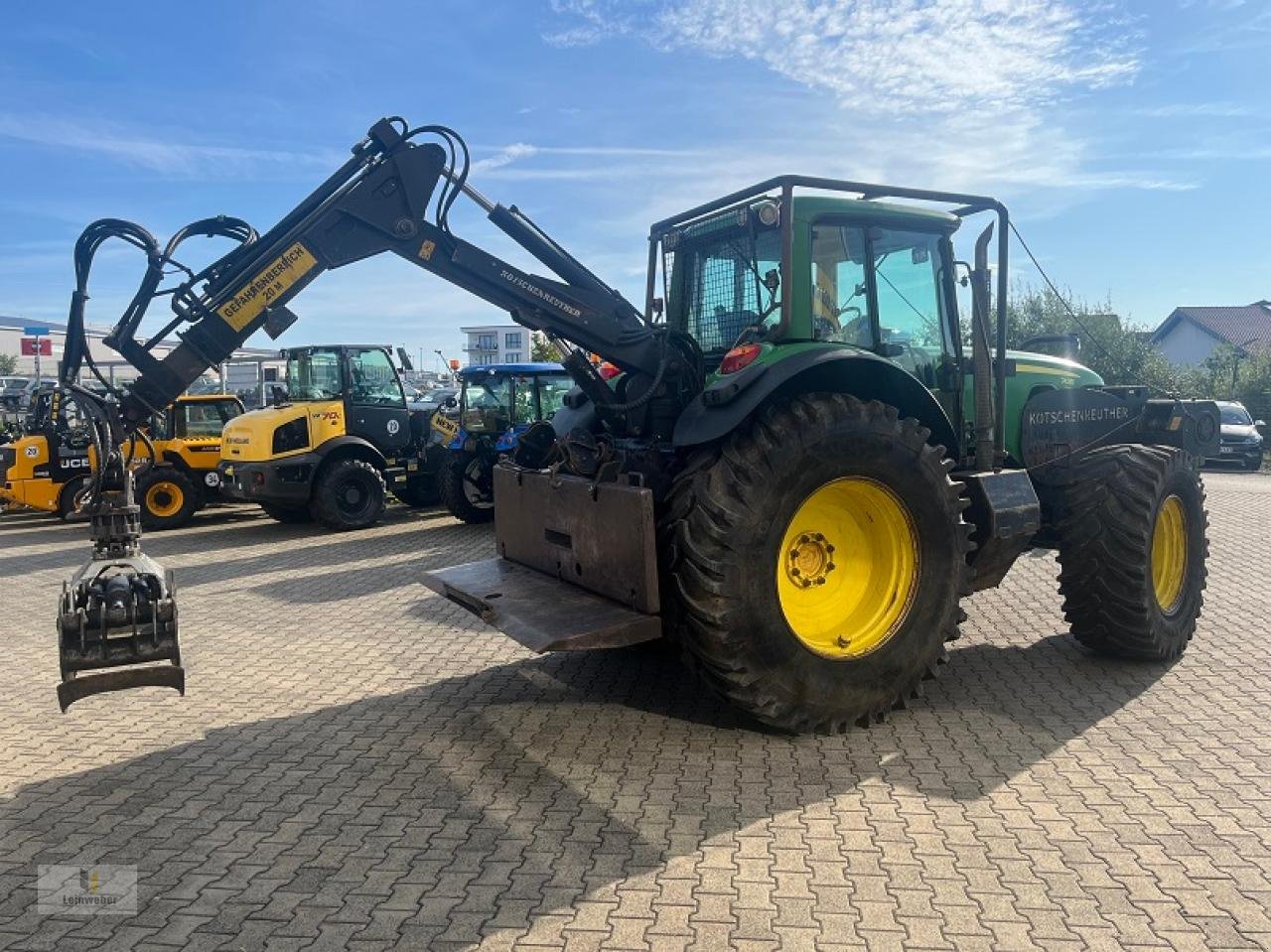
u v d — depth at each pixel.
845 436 4.05
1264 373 26.44
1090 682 4.91
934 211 4.94
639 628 3.91
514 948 2.60
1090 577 5.03
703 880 2.95
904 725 4.30
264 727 4.44
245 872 3.06
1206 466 21.17
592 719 4.47
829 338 4.58
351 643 5.98
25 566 9.82
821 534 4.35
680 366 4.70
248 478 11.23
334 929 2.71
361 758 4.03
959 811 3.40
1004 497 4.67
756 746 4.07
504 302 4.57
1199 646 5.55
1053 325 18.38
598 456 4.48
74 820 3.47
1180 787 3.58
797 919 2.72
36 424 13.46
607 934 2.66
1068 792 3.55
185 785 3.77
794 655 3.99
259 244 4.32
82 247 3.92
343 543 10.62
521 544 5.02
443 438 12.78
